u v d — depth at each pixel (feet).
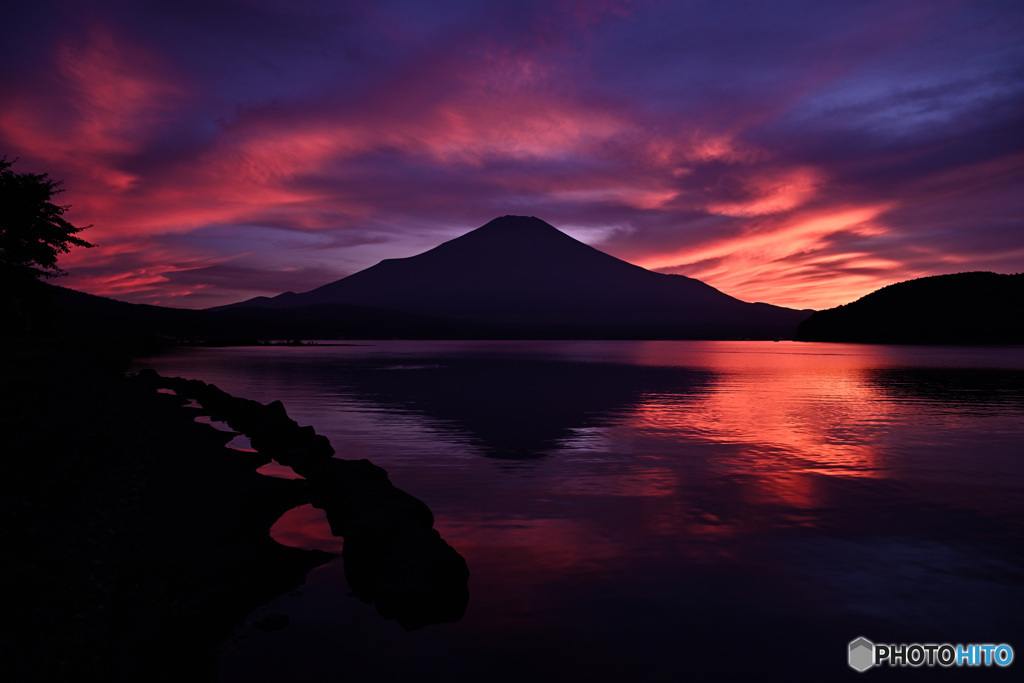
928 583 28.43
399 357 343.26
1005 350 568.82
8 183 80.38
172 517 37.65
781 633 23.89
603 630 24.13
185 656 21.91
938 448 63.93
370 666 21.57
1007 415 92.79
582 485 47.21
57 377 57.77
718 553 32.22
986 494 44.42
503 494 44.45
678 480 48.96
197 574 28.91
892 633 23.85
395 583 27.30
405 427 78.54
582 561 31.17
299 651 22.52
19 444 33.53
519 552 32.48
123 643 22.15
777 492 45.03
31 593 21.93
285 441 60.70
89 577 25.89
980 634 23.75
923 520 37.99
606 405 105.50
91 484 36.78
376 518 31.65
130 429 63.00
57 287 141.69
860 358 369.91
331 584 28.55
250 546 33.14
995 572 29.63
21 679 17.95
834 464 55.52
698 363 288.30
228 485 46.29
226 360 293.43
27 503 28.14
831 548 33.01
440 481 48.49
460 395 122.83
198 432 71.51
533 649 22.79
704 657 22.21
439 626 24.38
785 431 75.82
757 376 190.29
